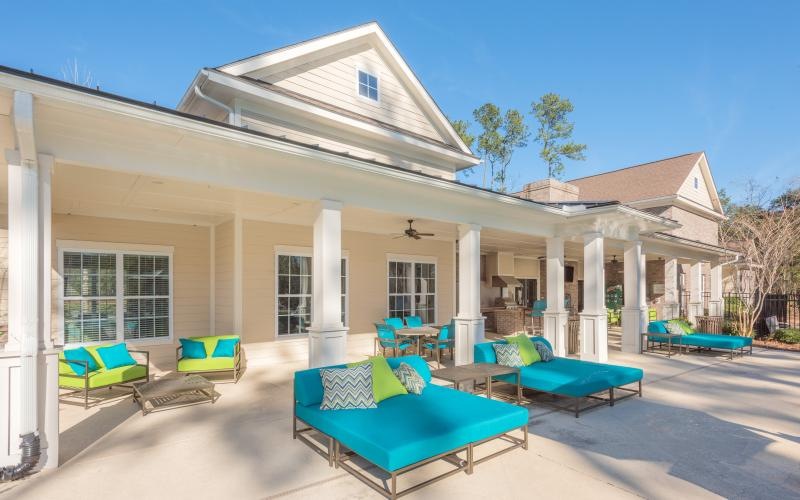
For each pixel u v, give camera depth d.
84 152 4.54
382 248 12.38
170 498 3.75
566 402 6.83
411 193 7.47
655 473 4.25
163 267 9.67
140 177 5.95
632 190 20.88
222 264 10.01
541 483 4.03
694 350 12.26
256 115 9.60
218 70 8.68
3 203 7.97
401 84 12.30
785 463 4.49
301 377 5.14
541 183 14.66
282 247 10.17
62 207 8.11
